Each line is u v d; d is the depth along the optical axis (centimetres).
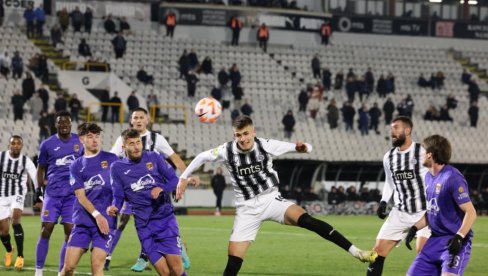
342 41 12150
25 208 8044
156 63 10581
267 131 9988
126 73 10275
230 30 11544
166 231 2403
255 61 11088
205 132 9638
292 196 8556
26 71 9569
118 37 10069
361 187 9138
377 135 10194
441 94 11475
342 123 10438
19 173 3500
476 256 4066
